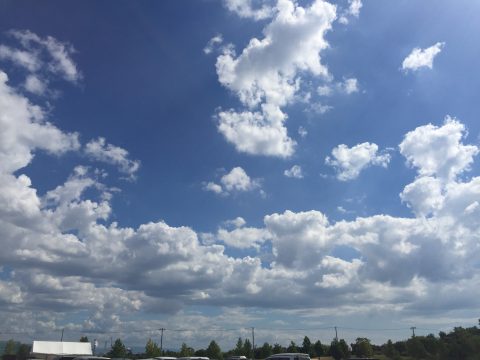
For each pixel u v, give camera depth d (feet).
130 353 284.61
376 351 336.90
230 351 293.23
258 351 279.28
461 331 273.13
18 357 260.42
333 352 292.40
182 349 279.69
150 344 281.74
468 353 245.65
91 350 235.61
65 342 230.68
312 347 297.12
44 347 223.10
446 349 254.47
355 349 310.45
